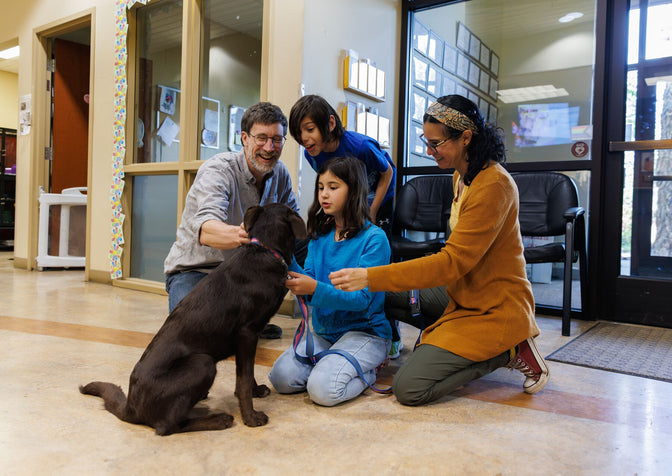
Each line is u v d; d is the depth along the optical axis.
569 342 2.86
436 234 4.21
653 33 3.42
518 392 1.96
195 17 4.08
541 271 3.92
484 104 4.10
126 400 1.56
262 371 2.15
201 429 1.49
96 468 1.24
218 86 4.02
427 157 4.37
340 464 1.29
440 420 1.63
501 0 4.00
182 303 1.54
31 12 5.66
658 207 3.43
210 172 2.39
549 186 3.62
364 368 1.84
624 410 1.78
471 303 1.85
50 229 5.67
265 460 1.30
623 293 3.48
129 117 4.59
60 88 5.87
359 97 3.91
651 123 3.45
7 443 1.37
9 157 8.74
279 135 2.29
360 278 1.65
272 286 1.55
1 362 2.13
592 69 3.63
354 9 3.80
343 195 1.89
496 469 1.28
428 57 4.35
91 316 3.18
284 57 3.39
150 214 4.48
